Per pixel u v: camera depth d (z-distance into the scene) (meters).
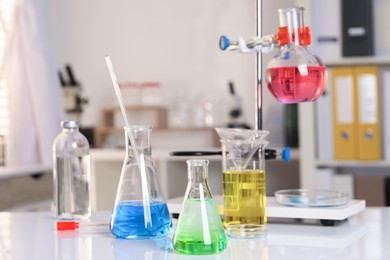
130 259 1.05
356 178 3.23
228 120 3.99
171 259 1.04
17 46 3.39
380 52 3.30
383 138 3.26
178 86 4.14
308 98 1.36
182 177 3.61
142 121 4.22
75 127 1.53
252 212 1.27
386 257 1.03
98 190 3.66
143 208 1.23
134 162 1.25
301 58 1.33
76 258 1.08
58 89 3.50
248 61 4.00
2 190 2.61
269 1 3.90
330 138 3.27
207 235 1.08
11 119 3.37
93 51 4.29
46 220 1.52
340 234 1.26
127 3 4.24
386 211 1.59
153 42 4.19
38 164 3.31
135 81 4.22
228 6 4.05
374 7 3.30
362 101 3.21
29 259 1.08
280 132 3.88
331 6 3.27
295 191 1.52
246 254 1.07
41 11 3.44
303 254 1.07
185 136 4.12
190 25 4.12
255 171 1.27
